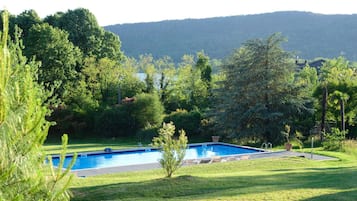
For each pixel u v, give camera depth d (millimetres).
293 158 20469
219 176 13922
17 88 2709
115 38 46375
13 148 2656
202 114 34594
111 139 34125
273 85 31812
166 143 13750
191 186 11766
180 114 35125
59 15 43875
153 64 47375
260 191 10664
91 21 44031
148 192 11148
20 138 2670
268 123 31578
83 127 34844
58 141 32219
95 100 36594
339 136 26469
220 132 32844
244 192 10578
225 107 32375
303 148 27797
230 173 15453
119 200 10414
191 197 10320
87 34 43250
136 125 35219
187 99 41781
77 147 28734
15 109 2699
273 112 31062
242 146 29312
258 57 31766
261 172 15273
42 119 2752
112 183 13156
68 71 37469
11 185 2654
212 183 12156
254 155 22359
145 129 33875
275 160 19781
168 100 41656
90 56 41531
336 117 33031
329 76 42250
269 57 31844
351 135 33281
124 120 34812
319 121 33125
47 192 2867
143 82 41188
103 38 45156
